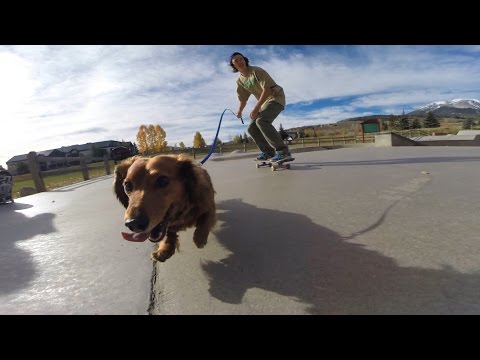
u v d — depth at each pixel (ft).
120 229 6.40
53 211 9.02
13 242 6.05
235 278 3.78
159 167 4.60
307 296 3.24
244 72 11.05
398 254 3.97
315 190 8.07
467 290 3.06
